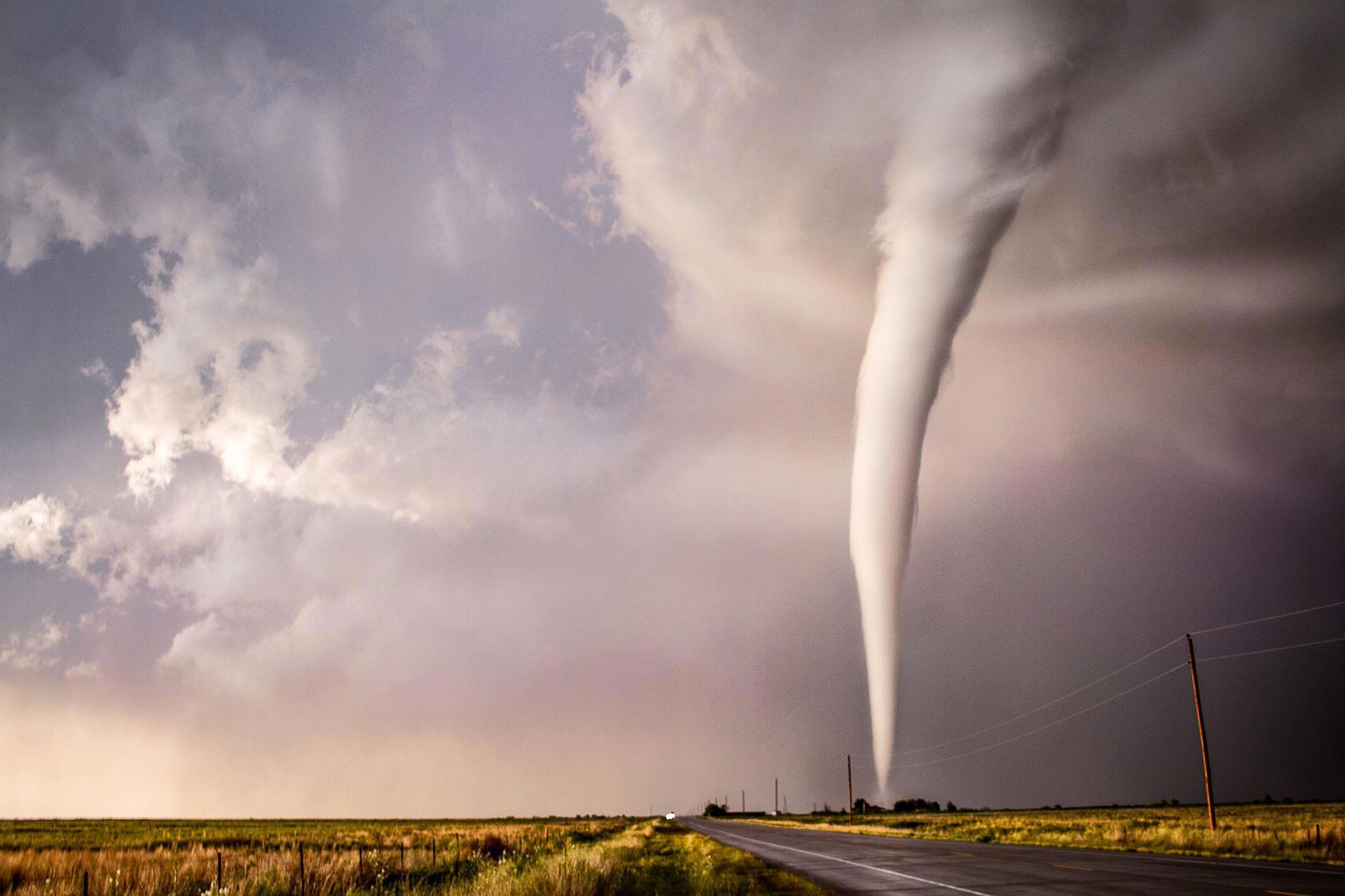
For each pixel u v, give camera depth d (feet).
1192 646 122.01
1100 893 46.96
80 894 51.52
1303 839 91.76
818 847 111.55
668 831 206.59
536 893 46.03
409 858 87.61
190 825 285.43
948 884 56.44
